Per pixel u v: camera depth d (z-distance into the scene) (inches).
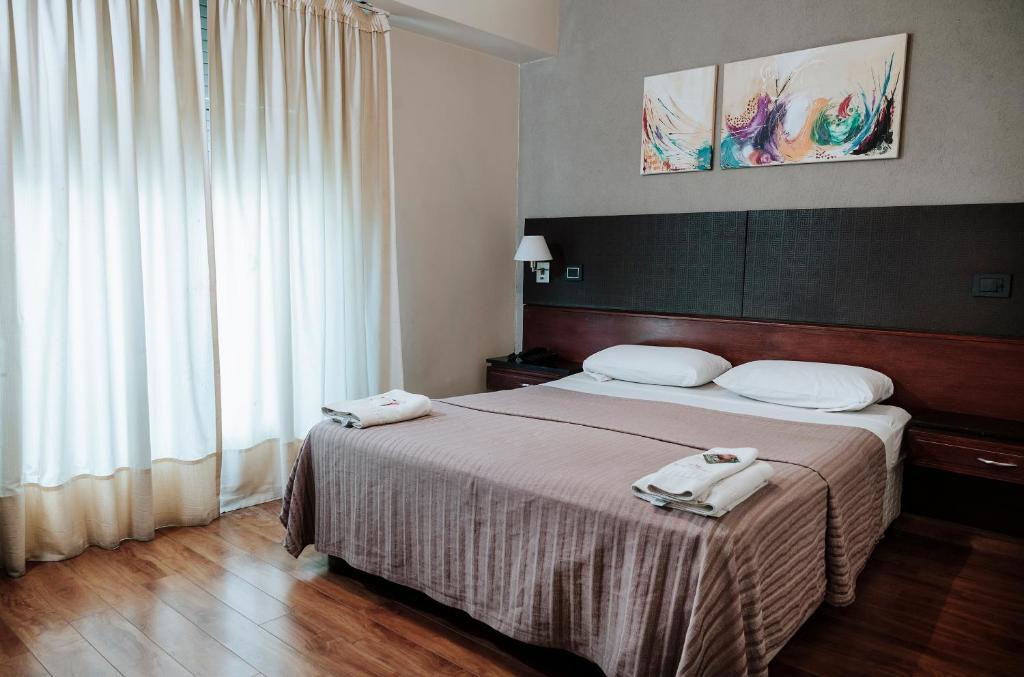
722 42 144.6
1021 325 114.5
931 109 122.0
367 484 94.8
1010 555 111.0
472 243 171.0
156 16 108.8
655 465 84.3
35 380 101.0
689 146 150.0
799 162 135.9
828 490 83.8
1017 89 114.0
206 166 114.8
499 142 175.3
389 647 82.9
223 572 101.7
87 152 102.3
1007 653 82.7
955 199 121.0
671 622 66.4
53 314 100.8
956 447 110.5
